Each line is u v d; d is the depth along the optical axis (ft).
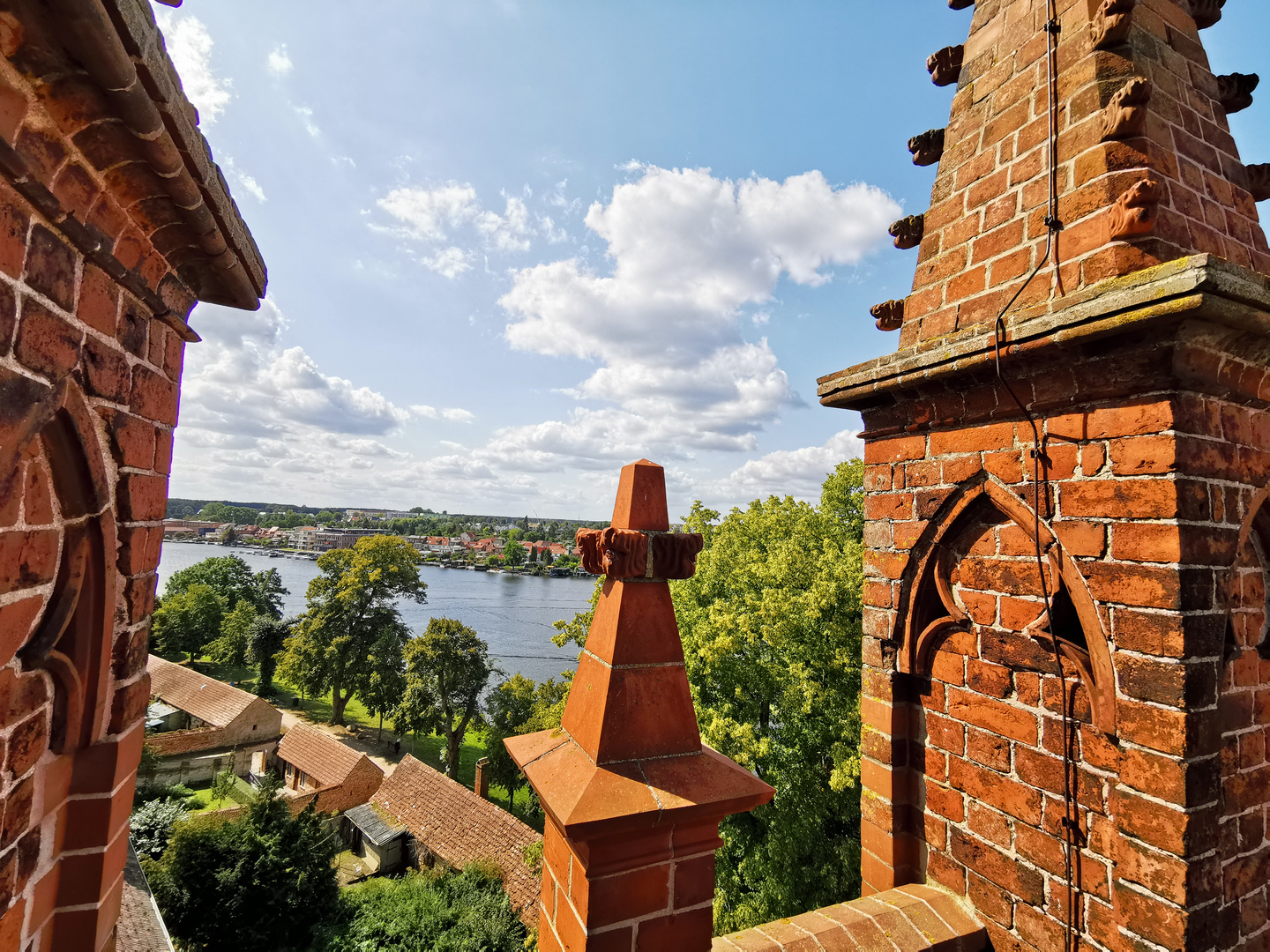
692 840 6.12
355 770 97.60
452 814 79.51
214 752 115.03
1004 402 8.27
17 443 4.66
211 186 6.15
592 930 5.72
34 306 4.76
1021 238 8.79
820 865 46.42
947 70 10.97
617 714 6.25
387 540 142.00
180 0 4.85
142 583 7.16
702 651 48.37
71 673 6.00
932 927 8.42
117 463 6.46
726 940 8.33
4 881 5.29
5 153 4.09
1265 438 7.43
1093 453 7.18
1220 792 6.48
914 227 11.03
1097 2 8.43
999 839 8.31
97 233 5.42
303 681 136.26
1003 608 8.41
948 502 9.18
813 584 51.83
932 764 9.48
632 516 6.82
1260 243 8.88
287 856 59.82
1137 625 6.66
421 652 121.80
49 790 6.02
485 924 58.70
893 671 9.97
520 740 7.54
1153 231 7.39
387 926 58.44
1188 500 6.41
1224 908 6.51
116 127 4.83
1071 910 7.30
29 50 4.00
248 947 55.11
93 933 6.38
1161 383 6.53
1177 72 8.80
